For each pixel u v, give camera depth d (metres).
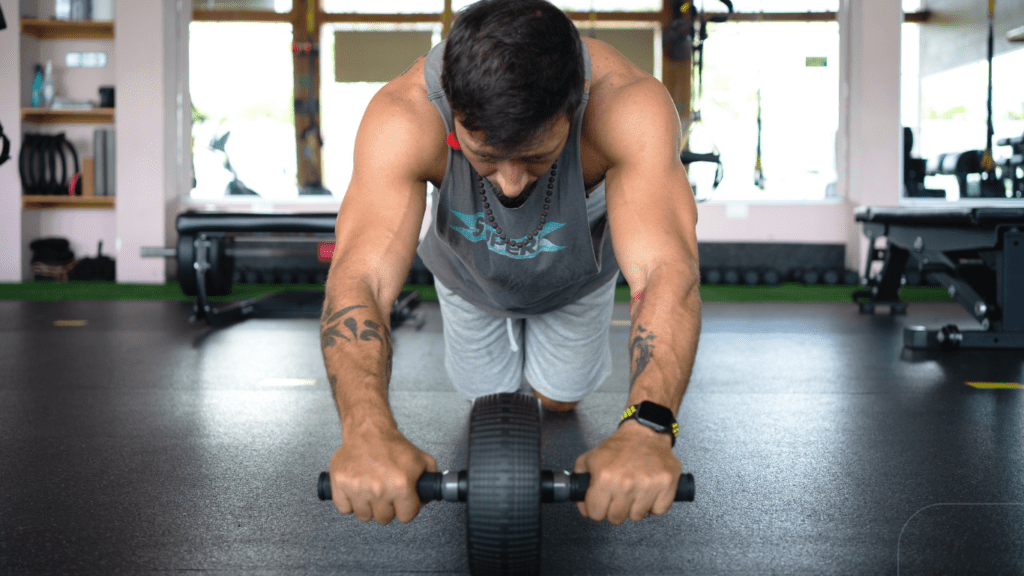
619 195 0.97
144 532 1.15
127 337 3.31
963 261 3.06
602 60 1.06
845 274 5.48
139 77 5.56
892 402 2.09
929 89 6.32
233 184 6.02
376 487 0.70
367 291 0.91
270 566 1.03
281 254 5.91
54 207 5.88
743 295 5.04
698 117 4.58
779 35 5.89
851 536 1.14
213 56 5.97
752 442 1.68
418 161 0.99
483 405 0.79
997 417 1.91
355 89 6.23
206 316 3.64
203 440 1.68
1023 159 6.01
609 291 1.54
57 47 5.88
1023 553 1.08
